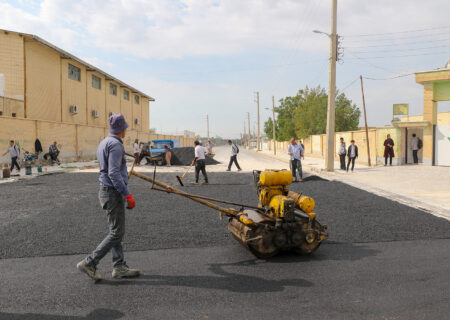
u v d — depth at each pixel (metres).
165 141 26.36
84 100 31.05
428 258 4.56
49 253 4.77
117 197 3.81
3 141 18.52
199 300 3.36
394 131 19.73
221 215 5.02
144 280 3.87
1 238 5.44
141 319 2.99
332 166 16.50
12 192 10.25
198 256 4.70
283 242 4.54
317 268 4.24
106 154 3.77
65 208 7.79
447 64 19.53
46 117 25.27
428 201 8.48
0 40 22.33
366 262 4.44
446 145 18.42
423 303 3.27
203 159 12.16
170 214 7.18
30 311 3.14
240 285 3.72
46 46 24.94
